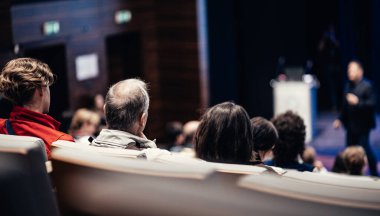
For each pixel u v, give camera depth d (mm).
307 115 9633
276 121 3361
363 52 12297
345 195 1065
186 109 10438
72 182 1341
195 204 1169
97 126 6004
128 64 10273
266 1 11422
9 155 1424
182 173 1173
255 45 11602
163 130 10602
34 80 2125
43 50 8367
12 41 7434
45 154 1584
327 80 12328
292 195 1078
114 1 9344
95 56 9016
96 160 1291
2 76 2148
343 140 10328
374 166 7770
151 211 1221
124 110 2078
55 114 8516
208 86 10453
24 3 7621
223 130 2092
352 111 7715
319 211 1062
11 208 1475
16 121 2074
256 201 1110
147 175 1209
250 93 11766
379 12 12023
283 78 10188
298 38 11430
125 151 1614
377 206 1032
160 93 10523
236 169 1390
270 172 1405
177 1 10164
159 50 10406
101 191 1285
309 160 4531
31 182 1437
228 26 11164
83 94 8719
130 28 9766
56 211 1523
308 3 12562
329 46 11898
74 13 8547
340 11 12398
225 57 11234
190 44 10227
